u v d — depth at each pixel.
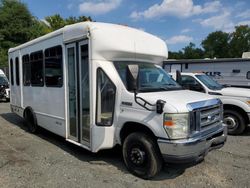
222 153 6.01
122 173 4.88
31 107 7.72
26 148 6.36
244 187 4.36
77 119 5.62
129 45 5.27
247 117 7.64
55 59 6.26
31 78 7.61
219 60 16.12
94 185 4.40
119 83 4.92
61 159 5.59
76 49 5.49
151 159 4.45
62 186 4.36
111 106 5.04
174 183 4.49
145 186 4.37
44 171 4.95
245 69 15.22
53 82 6.41
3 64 28.00
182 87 5.55
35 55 7.27
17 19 31.00
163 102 4.22
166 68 18.31
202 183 4.50
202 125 4.43
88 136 5.36
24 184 4.43
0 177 4.68
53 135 7.67
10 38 30.91
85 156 5.77
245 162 5.46
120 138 4.96
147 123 4.39
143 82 5.04
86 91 5.32
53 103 6.50
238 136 7.70
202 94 5.11
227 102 7.84
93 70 5.04
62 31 5.86
